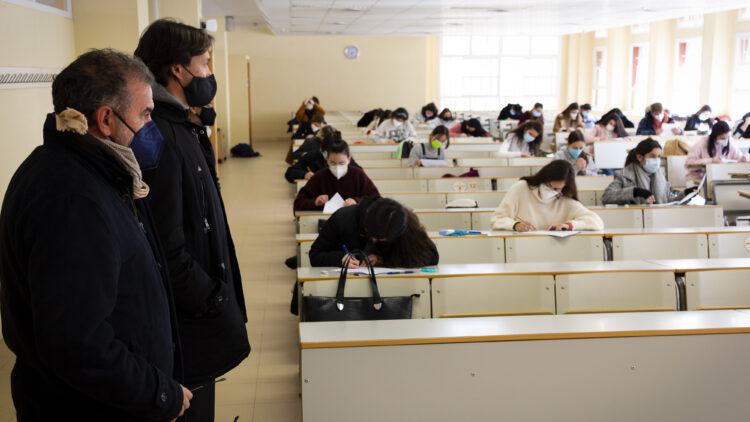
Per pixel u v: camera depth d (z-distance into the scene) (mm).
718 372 2135
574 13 12602
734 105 13859
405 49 20688
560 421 2102
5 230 1302
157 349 1438
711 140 7762
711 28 13938
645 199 5305
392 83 20812
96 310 1233
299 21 14273
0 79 3844
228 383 3547
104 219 1294
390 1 10156
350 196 5207
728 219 6254
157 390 1341
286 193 10336
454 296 2928
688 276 3008
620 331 2086
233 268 2066
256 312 4742
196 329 1817
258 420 3143
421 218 4789
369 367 2025
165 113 1773
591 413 2109
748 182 6277
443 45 22234
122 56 1417
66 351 1197
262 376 3639
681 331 2102
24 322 1325
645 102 18219
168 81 1826
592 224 4109
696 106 15711
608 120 10352
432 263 3205
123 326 1355
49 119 1355
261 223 8055
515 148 8797
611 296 3004
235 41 20078
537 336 2061
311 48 20344
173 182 1715
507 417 2082
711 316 2295
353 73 20609
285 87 20469
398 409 2047
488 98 22672
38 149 1373
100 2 5770
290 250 6691
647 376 2109
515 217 4371
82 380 1228
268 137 20609
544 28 16953
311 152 7609
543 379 2080
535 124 8672
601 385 2100
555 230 4148
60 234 1229
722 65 13922
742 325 2158
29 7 4492
